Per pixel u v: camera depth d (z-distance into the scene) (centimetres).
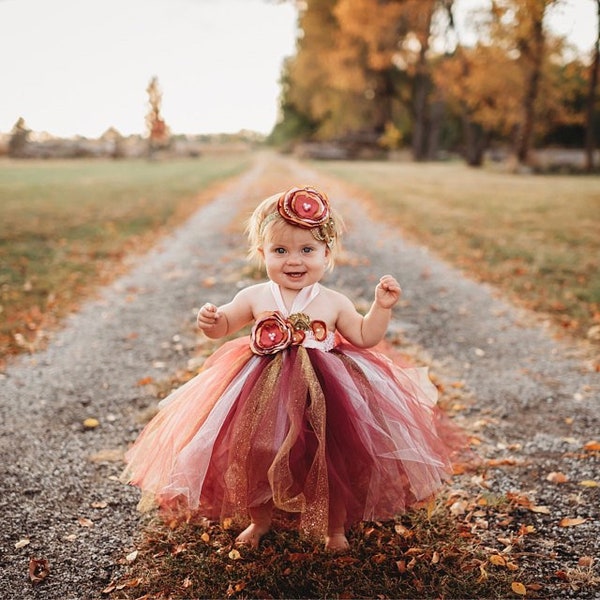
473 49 2797
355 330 257
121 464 345
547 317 617
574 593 242
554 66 2856
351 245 1015
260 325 244
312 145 4769
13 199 1512
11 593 244
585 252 891
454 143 5600
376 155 4500
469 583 246
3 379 469
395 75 4172
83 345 549
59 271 800
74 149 4434
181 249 1013
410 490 249
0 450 358
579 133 4184
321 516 225
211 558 259
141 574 254
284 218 243
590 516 293
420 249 984
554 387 455
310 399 234
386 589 242
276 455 222
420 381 291
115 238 1058
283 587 244
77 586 249
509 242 977
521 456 352
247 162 4506
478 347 542
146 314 642
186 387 270
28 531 284
